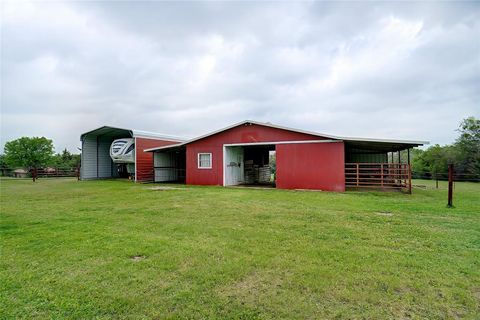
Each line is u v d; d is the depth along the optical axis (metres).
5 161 35.00
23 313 2.40
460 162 24.11
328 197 9.52
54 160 37.31
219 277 3.05
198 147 14.85
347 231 4.92
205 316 2.33
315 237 4.55
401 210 6.95
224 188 12.93
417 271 3.20
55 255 3.77
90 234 4.79
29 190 12.53
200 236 4.63
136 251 3.89
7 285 2.91
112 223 5.63
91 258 3.66
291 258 3.60
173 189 12.50
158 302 2.56
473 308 2.45
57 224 5.57
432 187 14.88
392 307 2.46
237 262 3.47
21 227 5.33
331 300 2.57
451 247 4.04
